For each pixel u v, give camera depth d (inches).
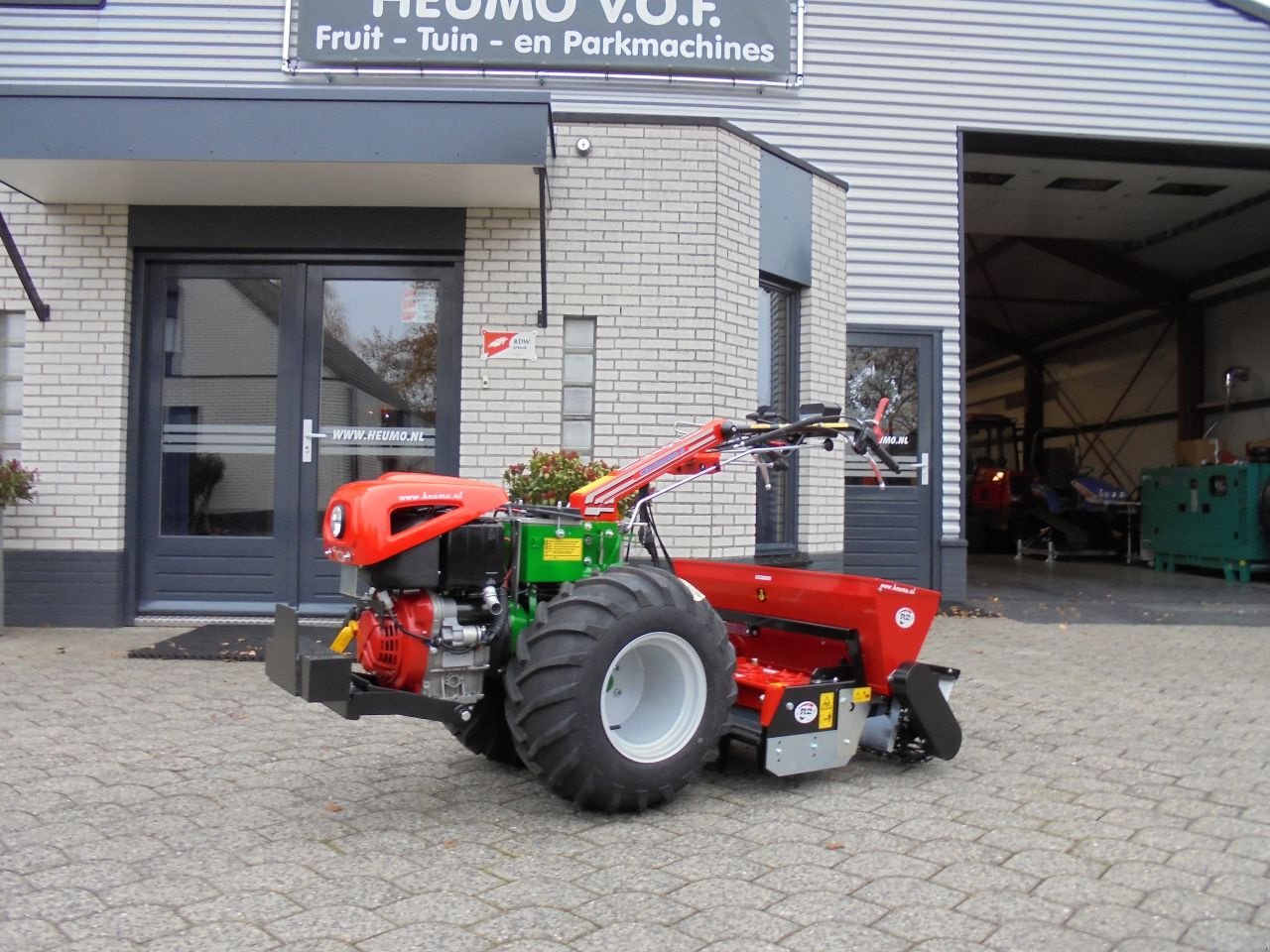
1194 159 449.7
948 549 407.8
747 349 319.3
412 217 305.7
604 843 145.5
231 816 154.0
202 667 253.6
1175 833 152.7
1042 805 165.0
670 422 303.7
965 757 192.9
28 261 306.3
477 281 304.3
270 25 365.4
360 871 133.9
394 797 163.9
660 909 123.5
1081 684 258.8
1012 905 126.5
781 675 187.2
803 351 346.3
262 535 312.2
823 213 351.6
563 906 123.9
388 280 312.7
